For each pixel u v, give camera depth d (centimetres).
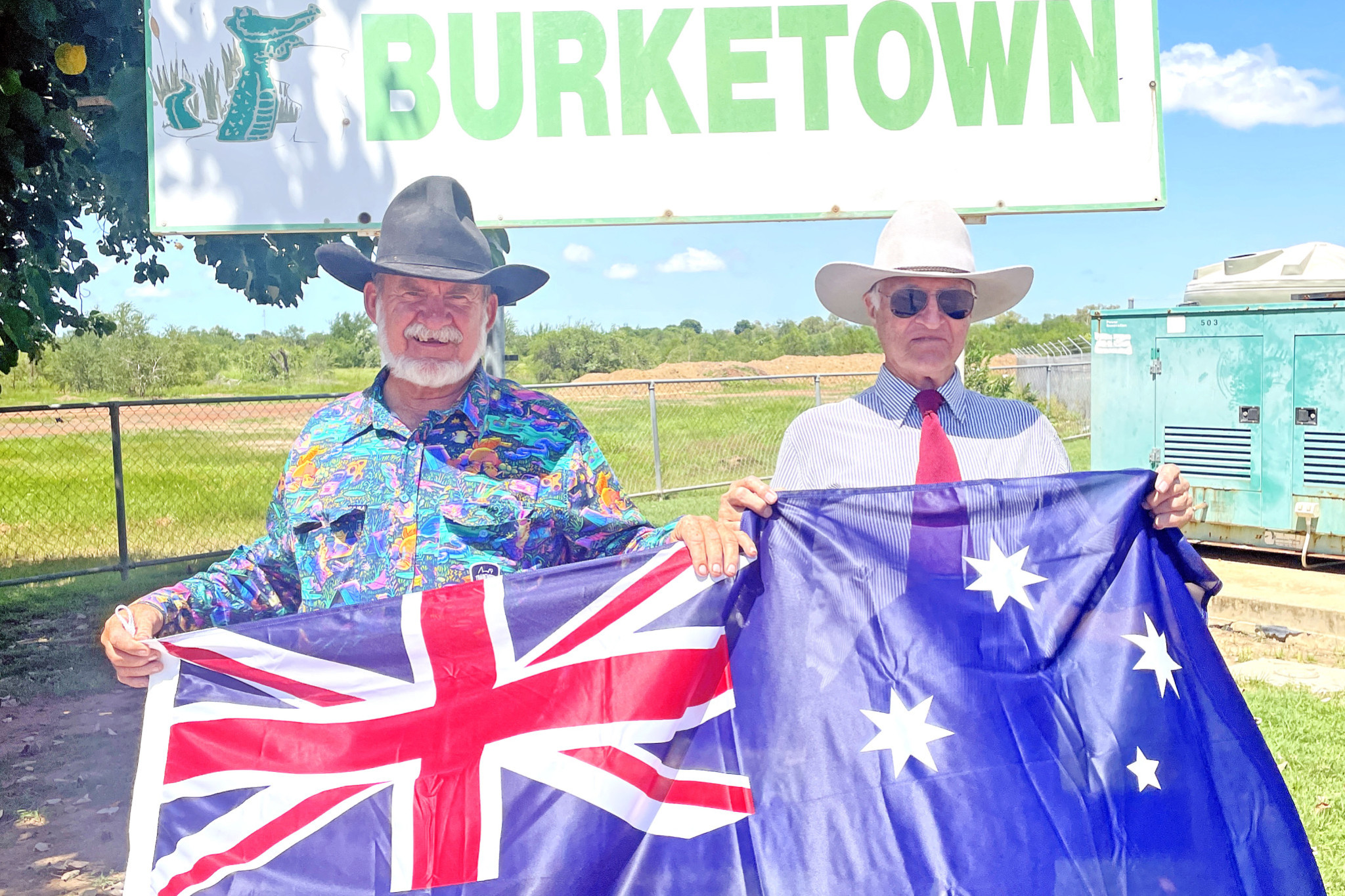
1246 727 244
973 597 253
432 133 404
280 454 1875
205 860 227
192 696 236
